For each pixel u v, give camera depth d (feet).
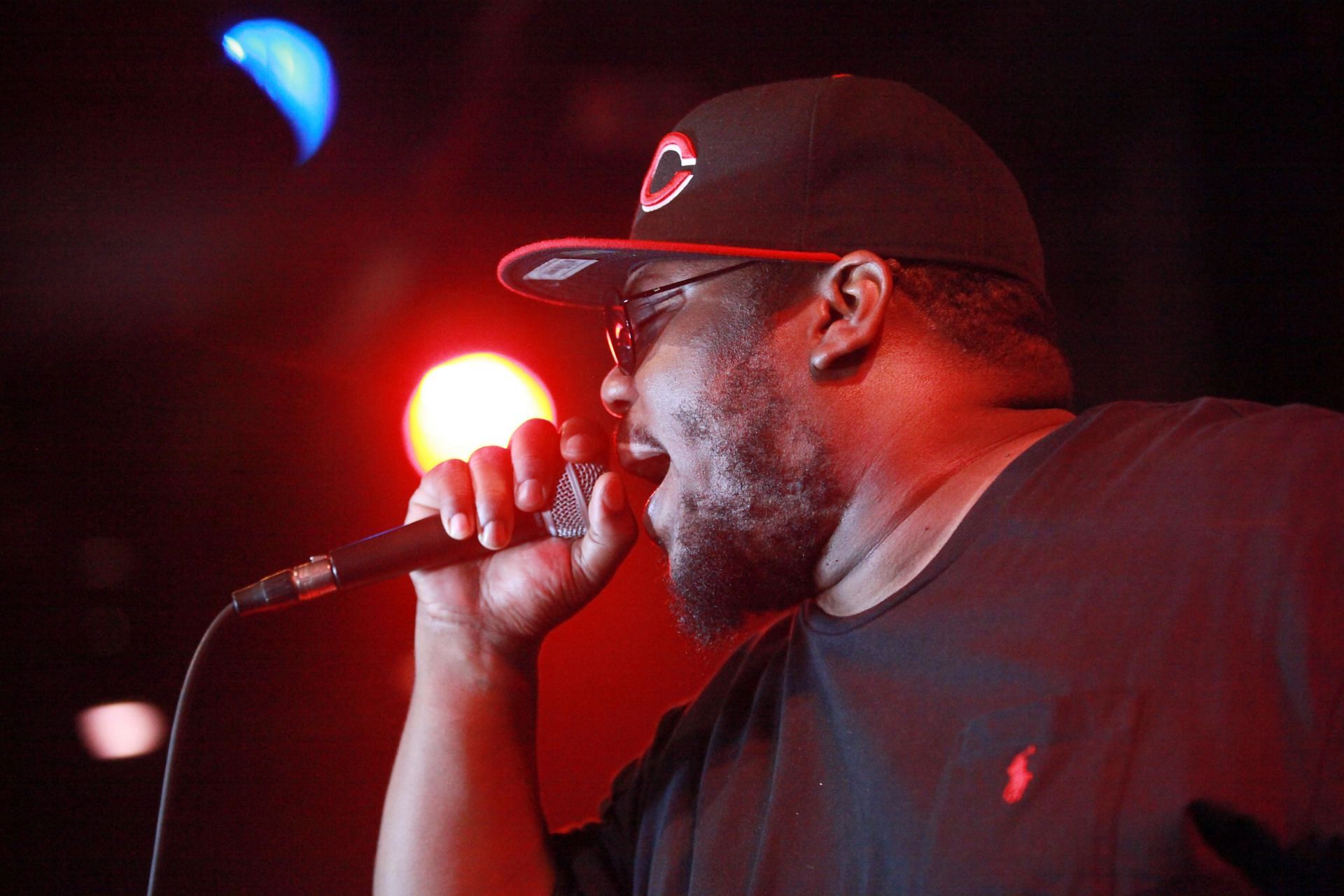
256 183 8.70
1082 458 3.35
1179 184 8.48
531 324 9.00
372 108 8.77
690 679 8.38
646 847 4.18
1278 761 2.51
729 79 8.95
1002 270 3.92
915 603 3.34
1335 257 7.97
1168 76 8.44
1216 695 2.62
